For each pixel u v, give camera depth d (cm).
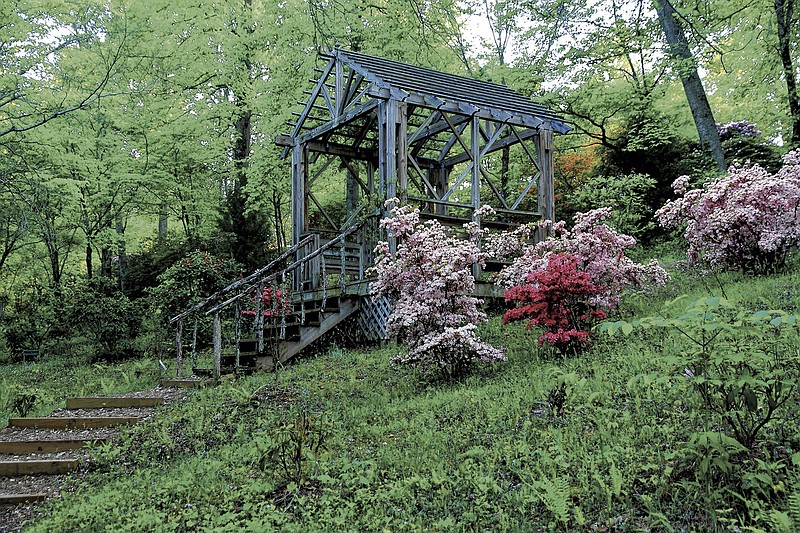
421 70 1299
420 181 1576
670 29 1493
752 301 752
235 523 406
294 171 1420
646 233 1686
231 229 1727
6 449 669
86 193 1708
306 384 814
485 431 529
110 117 1667
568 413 525
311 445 533
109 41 1443
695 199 978
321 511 422
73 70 1406
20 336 1560
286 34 1705
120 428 724
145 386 970
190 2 1814
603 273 826
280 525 416
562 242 857
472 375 754
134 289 1788
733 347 379
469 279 816
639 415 487
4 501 550
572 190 1844
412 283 830
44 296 1617
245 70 1886
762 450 381
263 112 1795
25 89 1288
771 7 1403
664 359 386
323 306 1075
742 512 342
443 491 420
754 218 882
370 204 1109
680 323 362
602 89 1773
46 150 1430
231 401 766
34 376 1201
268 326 1016
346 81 1301
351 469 485
